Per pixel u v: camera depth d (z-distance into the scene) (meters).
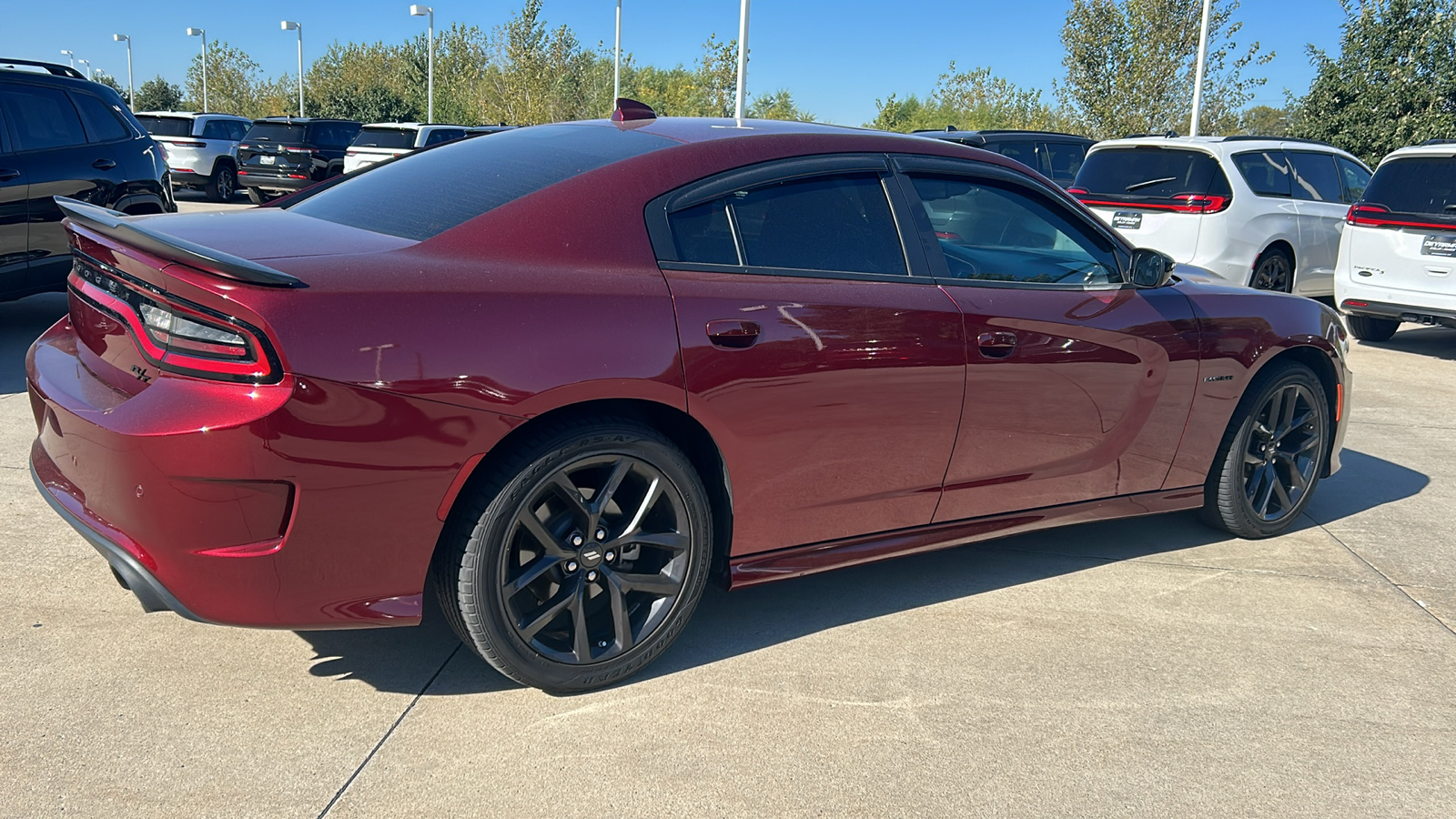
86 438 2.31
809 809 2.28
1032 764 2.50
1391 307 8.54
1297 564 3.94
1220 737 2.67
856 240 3.02
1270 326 3.95
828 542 3.08
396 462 2.28
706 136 2.96
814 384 2.83
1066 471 3.50
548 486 2.50
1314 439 4.26
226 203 19.77
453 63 40.44
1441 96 16.25
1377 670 3.09
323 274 2.27
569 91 34.00
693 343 2.62
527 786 2.31
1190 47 23.67
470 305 2.36
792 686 2.82
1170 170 9.40
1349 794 2.45
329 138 19.22
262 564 2.24
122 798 2.18
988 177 3.36
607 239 2.62
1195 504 3.97
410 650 2.91
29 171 6.57
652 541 2.71
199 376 2.20
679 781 2.36
